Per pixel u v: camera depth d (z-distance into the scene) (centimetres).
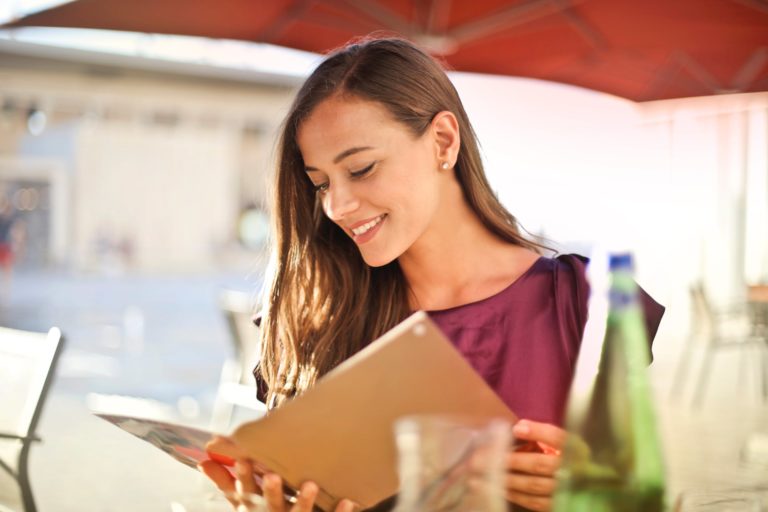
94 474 466
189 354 964
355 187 126
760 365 672
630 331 83
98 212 2905
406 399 94
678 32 412
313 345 144
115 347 1023
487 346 131
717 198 906
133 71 1517
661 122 852
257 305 164
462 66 456
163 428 107
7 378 282
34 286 2102
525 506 99
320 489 100
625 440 81
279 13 413
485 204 136
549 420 128
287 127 138
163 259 2953
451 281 138
